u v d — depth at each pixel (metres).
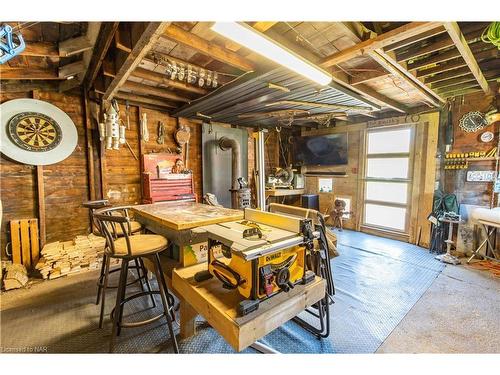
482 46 2.27
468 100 3.73
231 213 2.22
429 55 2.50
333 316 2.24
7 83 2.91
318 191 6.08
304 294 1.52
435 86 3.32
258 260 1.33
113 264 3.40
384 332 2.02
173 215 2.12
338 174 5.64
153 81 3.03
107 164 3.71
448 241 3.61
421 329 2.05
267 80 2.69
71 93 3.38
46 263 2.94
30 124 3.04
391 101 3.90
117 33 1.96
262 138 4.05
